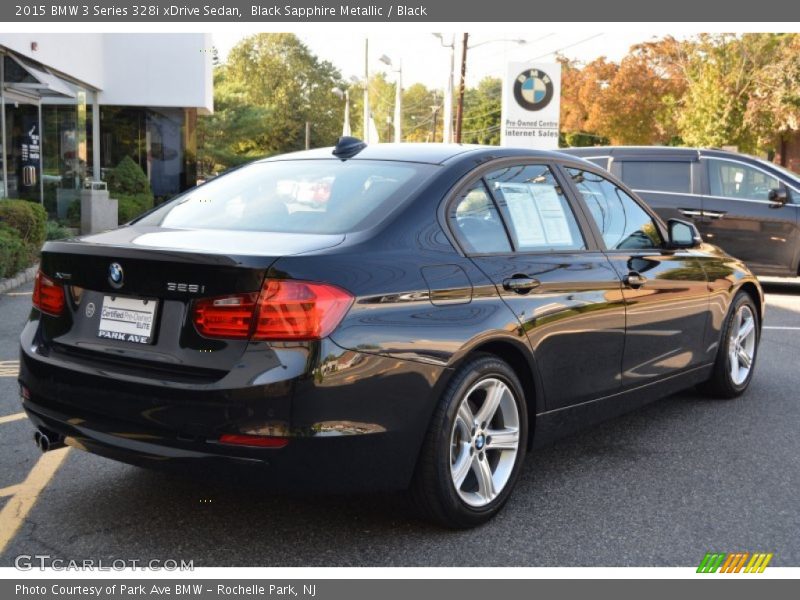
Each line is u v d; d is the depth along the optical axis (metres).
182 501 3.74
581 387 4.05
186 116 24.44
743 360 5.82
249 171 4.18
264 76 84.00
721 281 5.36
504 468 3.65
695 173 11.38
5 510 3.61
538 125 28.19
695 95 36.56
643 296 4.46
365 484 3.11
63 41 18.50
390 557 3.23
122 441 3.09
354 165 3.87
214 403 2.89
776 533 3.54
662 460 4.45
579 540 3.42
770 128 33.81
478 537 3.43
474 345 3.35
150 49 22.55
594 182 4.51
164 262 3.04
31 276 11.62
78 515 3.57
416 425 3.18
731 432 4.99
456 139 41.12
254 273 2.92
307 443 2.90
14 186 16.61
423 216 3.46
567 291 3.91
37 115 17.50
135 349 3.12
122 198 20.62
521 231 3.86
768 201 11.16
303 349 2.90
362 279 3.07
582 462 4.41
